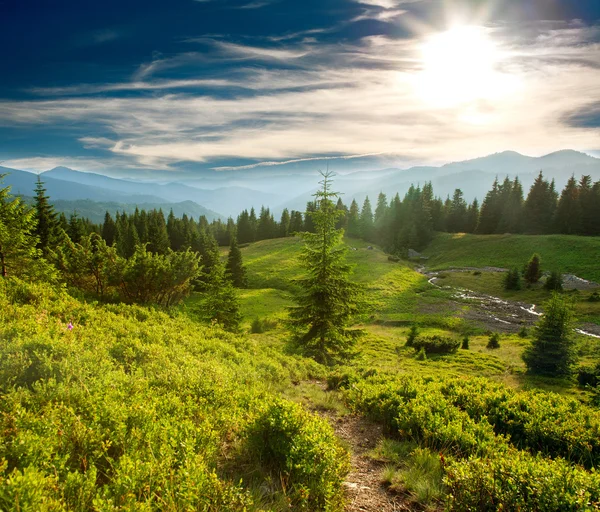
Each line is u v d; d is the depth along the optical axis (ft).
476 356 109.19
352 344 72.23
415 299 209.26
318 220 70.44
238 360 45.11
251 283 253.24
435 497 16.63
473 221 418.51
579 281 236.22
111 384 20.15
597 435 24.84
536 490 14.96
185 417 18.51
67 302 44.62
